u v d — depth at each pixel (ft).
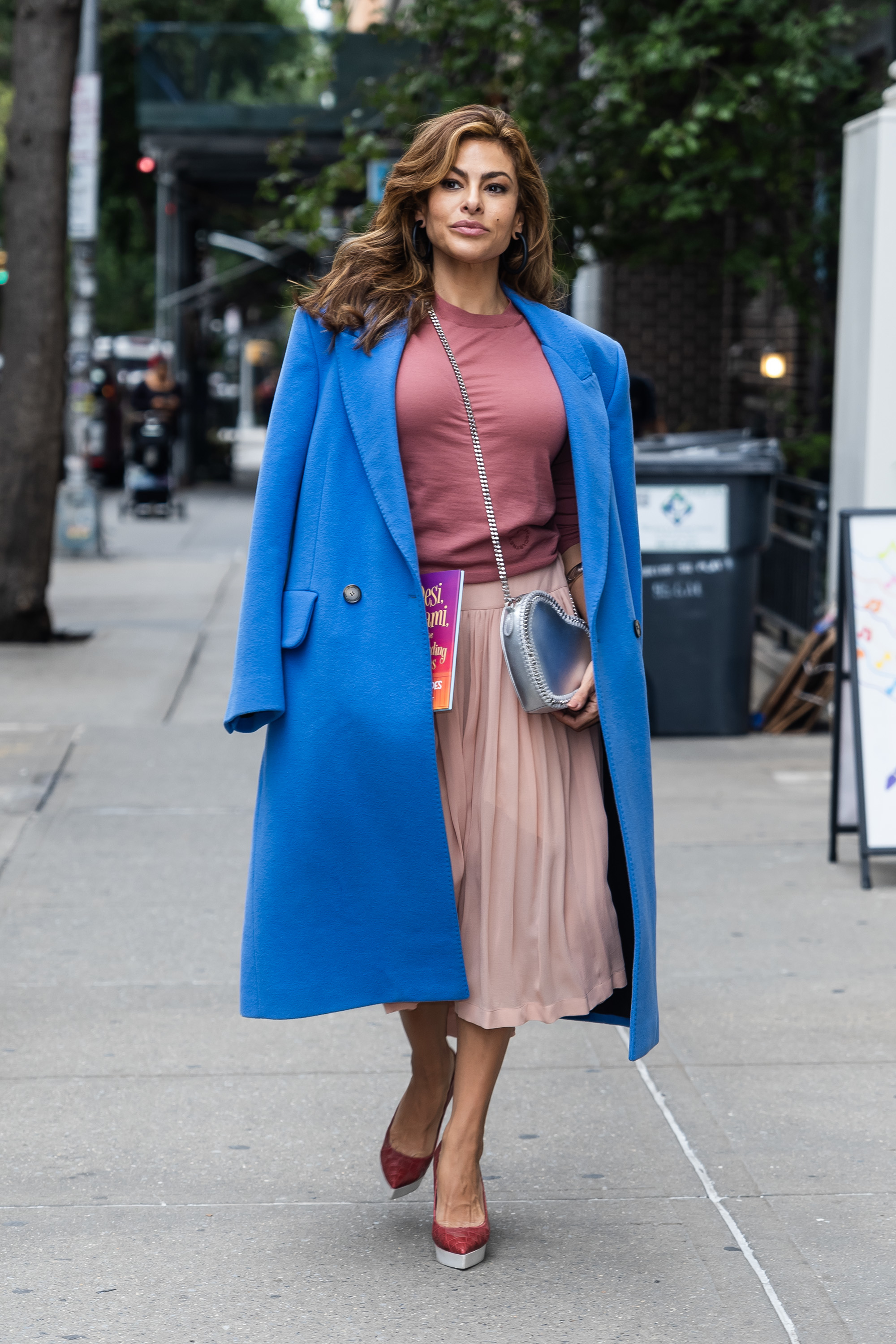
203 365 145.28
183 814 33.01
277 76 65.41
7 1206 16.80
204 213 142.82
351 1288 15.15
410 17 54.54
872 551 29.01
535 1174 17.57
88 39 82.99
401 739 14.65
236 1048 21.21
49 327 52.80
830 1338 14.20
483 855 14.99
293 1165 17.81
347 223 59.93
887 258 38.73
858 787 28.40
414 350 15.01
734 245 58.90
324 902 14.98
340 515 14.89
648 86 51.60
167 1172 17.65
